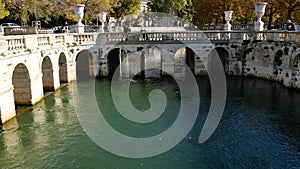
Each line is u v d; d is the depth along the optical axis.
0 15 45.06
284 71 28.30
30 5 55.06
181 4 61.00
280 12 44.69
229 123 19.41
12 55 19.09
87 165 14.23
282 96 25.19
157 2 60.81
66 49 29.02
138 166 14.22
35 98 22.75
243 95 25.69
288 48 27.30
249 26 46.00
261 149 15.94
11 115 19.34
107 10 53.44
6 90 18.59
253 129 18.45
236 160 14.86
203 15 48.44
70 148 15.84
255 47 31.80
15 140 16.64
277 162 14.65
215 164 14.48
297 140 16.92
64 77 29.61
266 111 21.56
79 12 31.73
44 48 24.19
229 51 32.88
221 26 46.38
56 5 57.81
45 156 15.00
